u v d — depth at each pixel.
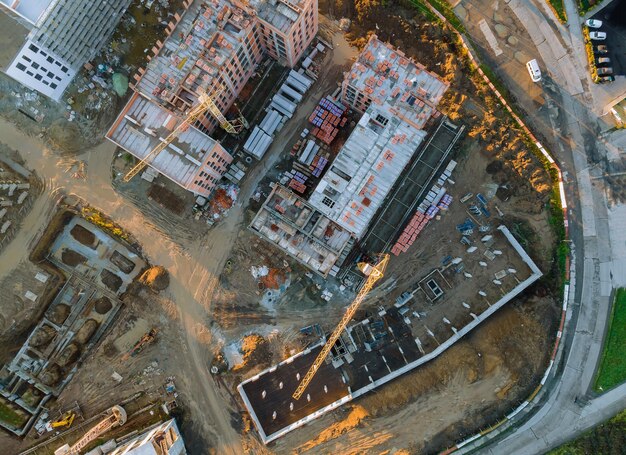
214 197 97.31
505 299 94.12
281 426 94.81
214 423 96.19
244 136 97.81
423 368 94.69
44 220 97.19
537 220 96.31
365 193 86.56
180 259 97.88
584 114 96.88
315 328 95.81
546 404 96.25
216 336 97.19
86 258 99.38
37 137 96.75
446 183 95.94
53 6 84.06
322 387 94.94
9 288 96.94
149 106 86.19
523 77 97.00
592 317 96.81
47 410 97.00
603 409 96.00
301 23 84.75
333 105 95.25
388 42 97.06
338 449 94.12
